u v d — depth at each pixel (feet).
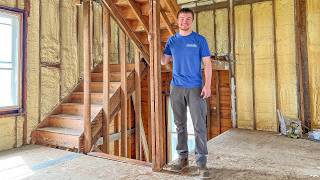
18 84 13.85
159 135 9.50
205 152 8.92
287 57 16.85
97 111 14.64
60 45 16.39
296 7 16.43
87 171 9.77
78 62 17.75
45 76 15.39
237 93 18.72
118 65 18.89
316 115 16.19
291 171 9.49
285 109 16.99
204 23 19.98
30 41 14.48
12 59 13.93
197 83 8.97
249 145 13.56
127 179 8.82
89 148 12.63
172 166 9.81
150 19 9.56
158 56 9.48
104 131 14.62
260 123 17.88
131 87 17.79
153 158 9.59
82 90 17.70
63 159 11.37
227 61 18.89
